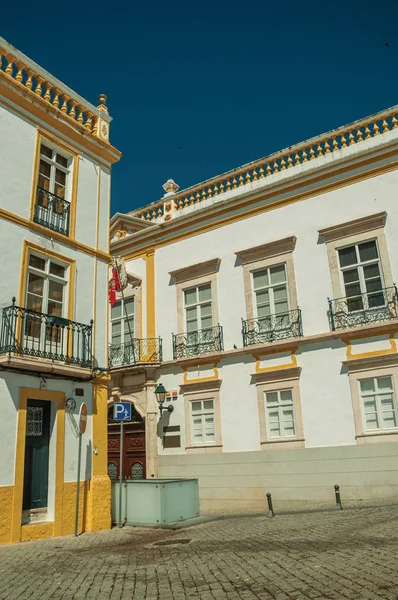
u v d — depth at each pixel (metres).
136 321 18.25
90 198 13.14
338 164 15.08
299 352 14.52
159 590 5.48
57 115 12.53
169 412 16.55
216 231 17.16
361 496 12.81
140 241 18.92
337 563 5.85
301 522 9.95
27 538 9.60
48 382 10.77
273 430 14.55
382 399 13.16
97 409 11.73
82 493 10.90
